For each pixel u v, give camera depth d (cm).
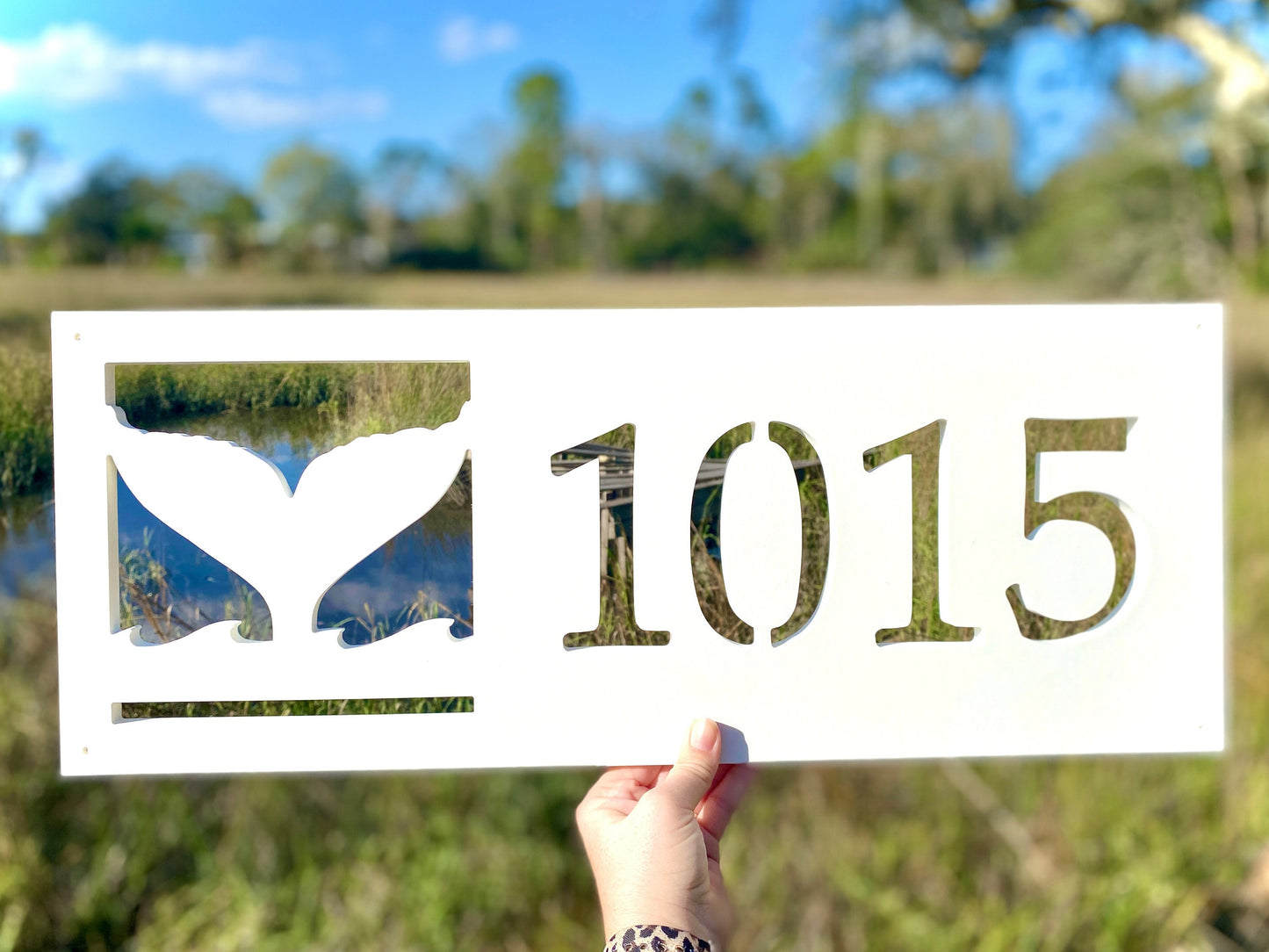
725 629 60
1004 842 107
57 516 57
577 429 57
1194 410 58
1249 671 117
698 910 55
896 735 58
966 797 110
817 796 110
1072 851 103
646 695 58
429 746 58
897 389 58
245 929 98
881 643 60
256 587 57
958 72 233
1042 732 58
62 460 57
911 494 58
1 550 65
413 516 57
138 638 58
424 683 57
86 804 105
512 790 110
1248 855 101
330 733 58
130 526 58
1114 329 58
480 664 57
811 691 58
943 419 58
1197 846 103
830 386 58
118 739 57
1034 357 58
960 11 219
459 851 105
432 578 59
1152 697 59
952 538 58
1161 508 59
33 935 97
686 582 58
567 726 58
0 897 97
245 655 57
